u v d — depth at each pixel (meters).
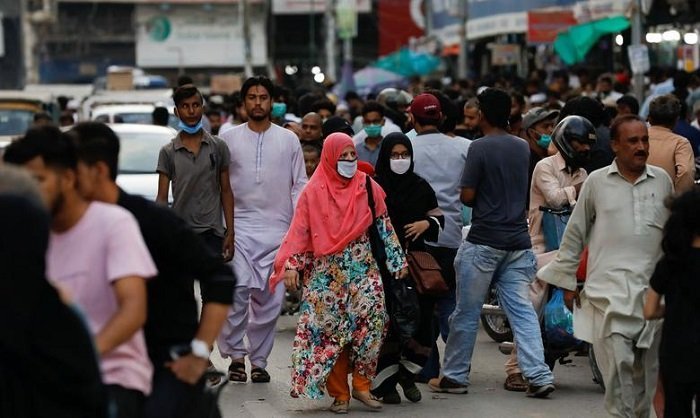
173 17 176.88
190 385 12.73
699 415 16.53
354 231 21.12
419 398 22.53
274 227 24.95
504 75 71.44
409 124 32.38
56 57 174.12
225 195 24.59
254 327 24.72
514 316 22.55
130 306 11.80
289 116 43.41
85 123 13.09
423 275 21.62
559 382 24.44
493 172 22.22
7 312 9.55
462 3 83.50
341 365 21.78
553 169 23.62
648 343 18.06
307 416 21.59
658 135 24.47
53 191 11.80
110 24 176.25
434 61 92.12
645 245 18.17
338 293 21.30
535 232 24.02
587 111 26.09
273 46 180.00
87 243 12.02
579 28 64.62
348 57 142.75
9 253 9.55
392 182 22.22
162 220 12.81
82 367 9.95
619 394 18.27
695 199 15.09
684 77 43.34
